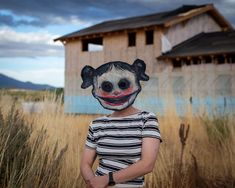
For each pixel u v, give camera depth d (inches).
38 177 138.4
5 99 217.0
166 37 984.9
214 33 1067.9
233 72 732.7
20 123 166.7
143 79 104.9
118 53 1050.1
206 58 888.9
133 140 100.0
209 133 253.0
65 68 1146.7
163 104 303.4
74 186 151.3
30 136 160.1
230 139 230.8
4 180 128.8
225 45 898.1
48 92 244.2
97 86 105.3
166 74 761.6
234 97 314.2
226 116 276.4
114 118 103.7
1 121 156.1
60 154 145.7
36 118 208.8
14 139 146.1
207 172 191.8
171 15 1055.0
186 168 184.2
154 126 100.5
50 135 183.3
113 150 101.0
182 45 1016.9
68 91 1097.4
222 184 182.1
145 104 311.0
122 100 102.7
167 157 194.2
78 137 218.1
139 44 1010.7
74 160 166.6
